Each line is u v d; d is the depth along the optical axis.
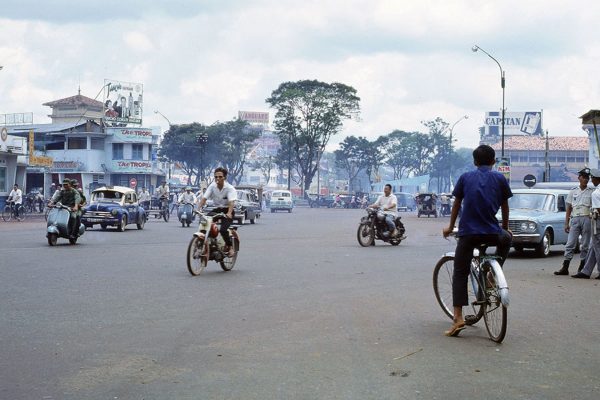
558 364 6.23
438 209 62.78
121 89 77.44
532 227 17.73
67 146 69.19
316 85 84.00
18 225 31.59
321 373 5.80
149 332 7.46
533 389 5.40
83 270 13.23
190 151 91.69
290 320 8.25
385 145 112.69
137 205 29.47
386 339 7.22
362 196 87.06
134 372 5.79
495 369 6.02
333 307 9.23
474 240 7.41
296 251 18.64
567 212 13.81
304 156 87.88
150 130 70.88
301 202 92.31
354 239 24.23
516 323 8.29
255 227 33.31
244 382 5.51
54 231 19.08
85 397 5.09
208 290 10.73
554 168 104.25
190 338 7.17
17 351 6.50
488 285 7.32
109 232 26.92
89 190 68.00
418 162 112.50
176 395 5.14
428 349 6.78
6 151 43.94
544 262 16.61
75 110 83.81
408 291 10.83
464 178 7.54
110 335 7.29
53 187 52.47
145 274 12.73
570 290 11.34
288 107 84.38
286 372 5.83
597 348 6.92
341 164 114.81
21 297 9.78
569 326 8.12
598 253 13.02
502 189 7.45
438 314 8.76
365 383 5.50
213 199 13.42
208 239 12.88
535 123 122.50
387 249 19.81
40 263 14.39
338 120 83.88
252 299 9.87
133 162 69.62
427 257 17.17
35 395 5.12
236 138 93.94
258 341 7.06
